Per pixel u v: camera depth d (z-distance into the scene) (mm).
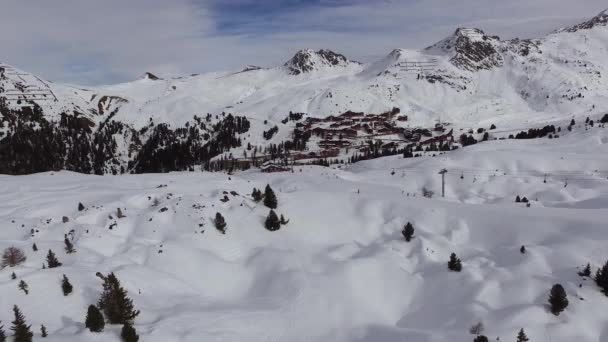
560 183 80750
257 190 66375
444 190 86312
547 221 49125
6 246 45094
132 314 33062
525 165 95438
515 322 34656
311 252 50875
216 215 54281
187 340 31422
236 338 33281
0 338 27688
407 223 52500
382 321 39531
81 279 37844
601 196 68812
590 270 39312
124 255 46281
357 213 60562
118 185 87625
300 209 61438
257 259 48625
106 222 56219
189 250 48156
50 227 54125
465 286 41062
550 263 42000
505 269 42531
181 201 60062
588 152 106188
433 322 38188
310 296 40625
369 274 45000
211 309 37469
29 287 35031
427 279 44156
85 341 29125
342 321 38562
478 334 33500
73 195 73750
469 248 49688
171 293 40094
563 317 35094
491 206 58938
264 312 37719
